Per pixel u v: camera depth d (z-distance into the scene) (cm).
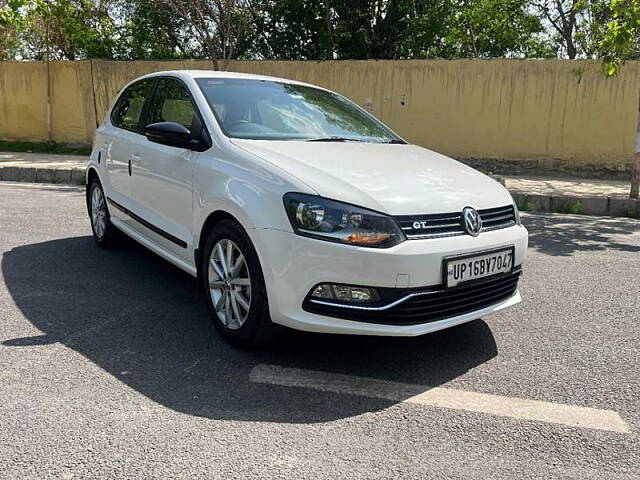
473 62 1212
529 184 1089
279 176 316
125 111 531
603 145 1181
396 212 298
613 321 417
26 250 557
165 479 226
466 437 263
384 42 1689
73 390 292
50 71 1429
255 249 315
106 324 381
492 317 420
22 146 1439
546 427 273
